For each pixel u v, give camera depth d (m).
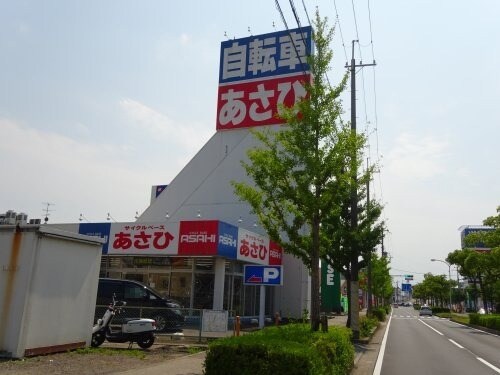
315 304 11.02
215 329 14.79
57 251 11.09
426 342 21.47
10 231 10.58
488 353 17.38
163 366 9.97
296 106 11.59
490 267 39.16
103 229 24.00
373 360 14.59
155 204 34.75
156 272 23.47
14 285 10.23
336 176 11.20
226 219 32.31
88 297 12.12
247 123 33.25
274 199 11.78
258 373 6.84
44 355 10.52
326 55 11.59
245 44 34.50
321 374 7.25
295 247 12.05
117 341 13.04
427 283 88.06
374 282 48.00
